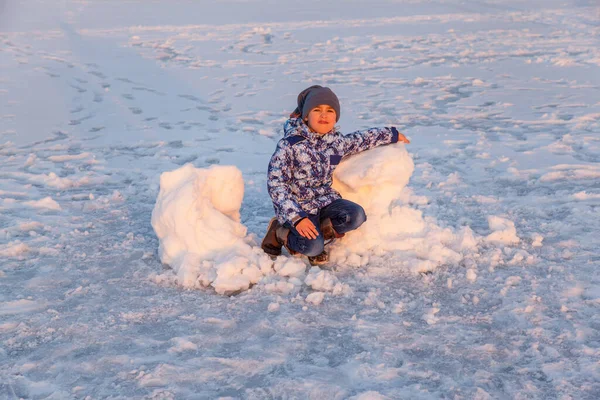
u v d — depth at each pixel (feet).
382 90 27.96
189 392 7.34
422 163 17.43
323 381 7.50
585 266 10.68
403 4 62.95
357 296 9.82
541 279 10.19
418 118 23.03
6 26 49.52
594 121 21.72
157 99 27.02
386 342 8.41
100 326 8.91
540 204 14.01
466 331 8.67
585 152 17.99
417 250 11.26
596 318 8.91
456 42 40.88
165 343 8.45
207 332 8.74
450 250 11.09
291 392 7.29
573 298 9.53
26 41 42.39
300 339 8.52
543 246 11.60
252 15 56.13
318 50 38.99
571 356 7.98
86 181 16.26
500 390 7.33
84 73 32.76
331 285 10.01
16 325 8.94
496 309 9.28
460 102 25.45
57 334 8.70
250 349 8.26
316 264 10.98
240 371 7.76
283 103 25.93
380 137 11.65
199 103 26.25
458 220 12.98
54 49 39.52
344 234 11.40
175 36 44.91
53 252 11.59
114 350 8.27
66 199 14.83
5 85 29.43
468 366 7.82
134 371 7.76
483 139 19.75
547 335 8.48
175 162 18.03
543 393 7.23
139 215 13.73
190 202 10.54
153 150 19.39
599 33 42.88
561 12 54.34
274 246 11.10
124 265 11.09
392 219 11.51
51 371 7.81
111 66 34.63
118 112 24.68
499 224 12.23
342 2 65.41
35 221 13.11
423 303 9.53
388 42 41.45
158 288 10.19
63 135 21.30
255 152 19.03
